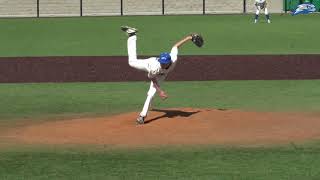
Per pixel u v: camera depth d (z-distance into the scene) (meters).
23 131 43.25
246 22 149.75
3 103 56.25
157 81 42.88
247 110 50.53
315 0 178.38
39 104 55.56
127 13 181.25
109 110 52.12
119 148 37.75
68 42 108.25
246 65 68.06
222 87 64.19
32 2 179.25
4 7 178.75
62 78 68.25
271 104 53.81
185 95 59.50
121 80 68.44
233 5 181.25
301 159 34.88
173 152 36.66
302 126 43.69
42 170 33.06
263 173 32.06
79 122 45.81
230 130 42.09
